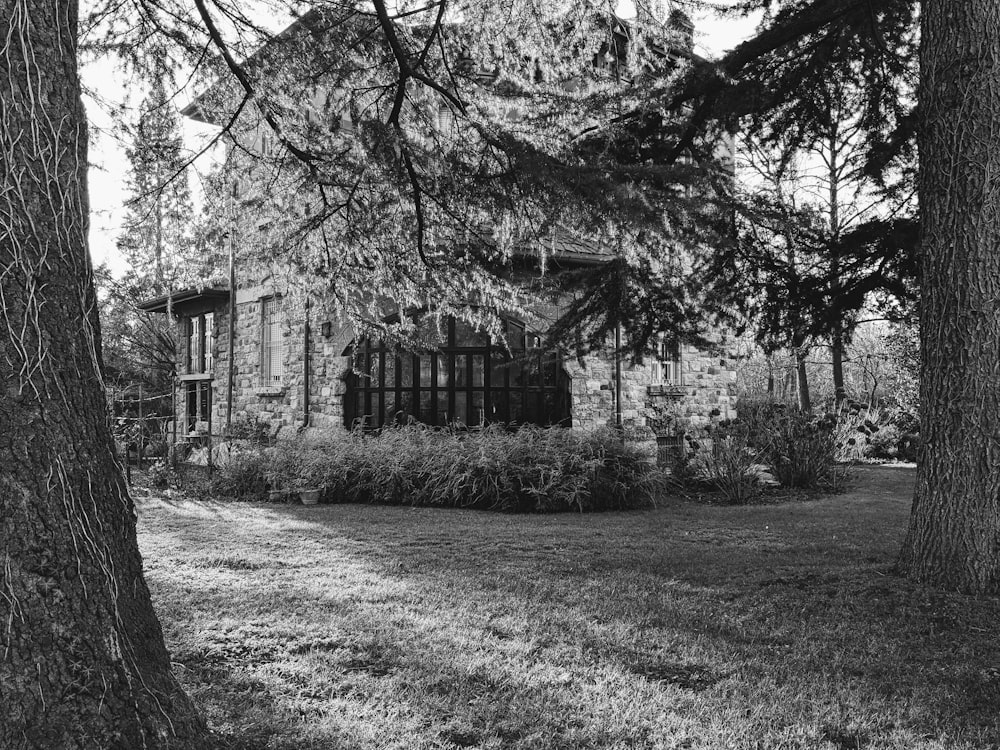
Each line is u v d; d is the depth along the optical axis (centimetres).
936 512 532
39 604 232
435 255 632
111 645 246
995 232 502
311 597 559
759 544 813
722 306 769
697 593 583
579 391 1380
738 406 1677
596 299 764
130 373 2180
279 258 639
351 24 538
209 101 564
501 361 1341
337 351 1438
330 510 1081
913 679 407
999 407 506
